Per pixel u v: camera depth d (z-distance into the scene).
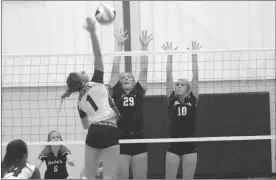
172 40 12.79
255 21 12.86
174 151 8.93
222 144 12.44
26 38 12.69
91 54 9.43
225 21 12.88
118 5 12.67
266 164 12.40
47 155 9.72
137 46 12.60
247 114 12.41
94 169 7.00
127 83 8.88
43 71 12.48
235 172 12.36
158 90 12.48
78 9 12.77
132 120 8.84
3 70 11.98
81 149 12.27
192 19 12.86
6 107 12.08
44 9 12.77
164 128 12.20
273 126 12.61
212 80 12.61
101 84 6.87
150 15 12.77
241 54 12.70
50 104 12.28
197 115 12.40
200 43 12.83
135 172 9.06
